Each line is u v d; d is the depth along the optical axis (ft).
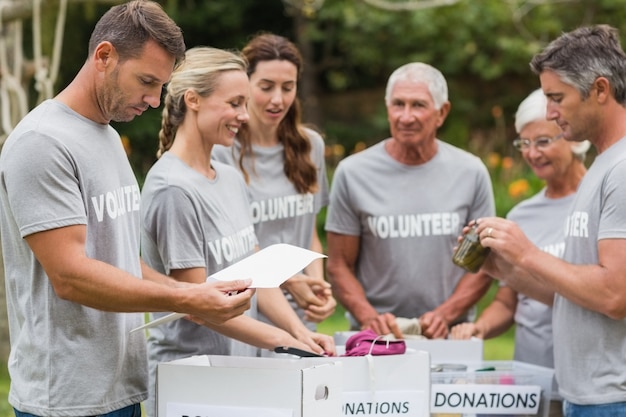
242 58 15.24
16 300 11.86
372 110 61.16
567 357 14.53
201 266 13.73
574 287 13.93
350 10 55.47
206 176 14.42
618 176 13.67
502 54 56.70
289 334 14.56
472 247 15.55
